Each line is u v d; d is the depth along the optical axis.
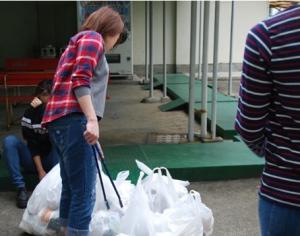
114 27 2.35
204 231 2.48
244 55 1.31
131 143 5.22
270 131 1.34
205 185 3.90
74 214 2.31
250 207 3.42
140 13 11.59
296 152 1.27
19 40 11.75
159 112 7.21
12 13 11.60
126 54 10.80
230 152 4.45
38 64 7.87
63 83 2.25
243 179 4.03
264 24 1.27
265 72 1.27
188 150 4.57
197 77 9.94
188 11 11.70
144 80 10.37
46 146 3.53
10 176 3.64
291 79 1.23
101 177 2.54
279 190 1.31
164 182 2.53
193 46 4.80
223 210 3.36
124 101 8.25
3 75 6.11
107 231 2.41
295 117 1.26
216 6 4.89
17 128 6.16
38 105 3.43
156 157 4.31
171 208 2.39
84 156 2.25
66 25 11.80
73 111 2.21
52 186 2.79
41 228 2.79
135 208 2.30
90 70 2.15
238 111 1.38
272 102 1.31
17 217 3.26
